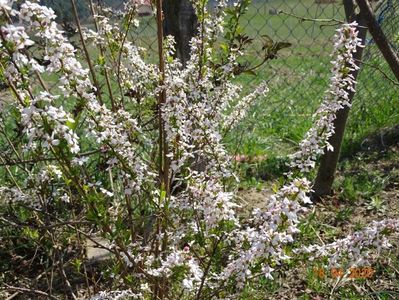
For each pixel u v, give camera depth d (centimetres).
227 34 245
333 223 380
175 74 256
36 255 324
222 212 194
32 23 163
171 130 215
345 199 411
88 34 244
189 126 218
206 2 241
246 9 240
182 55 365
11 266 326
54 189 293
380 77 582
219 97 255
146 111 267
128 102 310
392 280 315
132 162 206
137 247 229
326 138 217
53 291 305
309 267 314
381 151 491
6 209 307
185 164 228
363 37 358
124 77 272
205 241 217
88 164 349
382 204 404
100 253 323
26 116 163
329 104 214
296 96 664
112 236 197
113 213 233
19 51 172
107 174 342
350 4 352
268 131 536
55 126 164
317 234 352
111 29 247
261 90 295
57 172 240
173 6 358
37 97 161
